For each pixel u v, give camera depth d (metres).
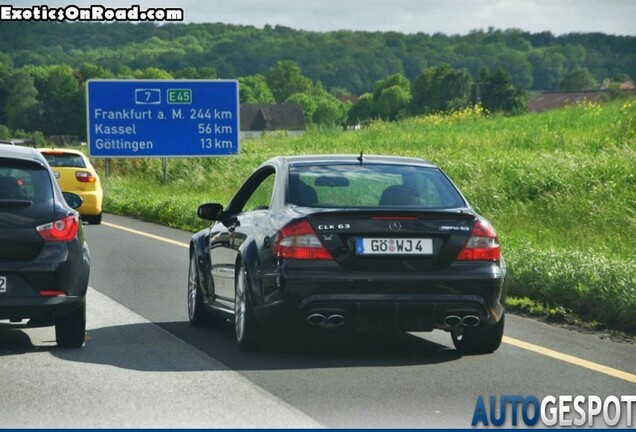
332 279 15.23
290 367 15.10
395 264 15.37
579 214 31.17
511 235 29.61
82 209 43.06
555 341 17.31
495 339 16.12
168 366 15.14
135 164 67.19
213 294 18.34
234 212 18.52
